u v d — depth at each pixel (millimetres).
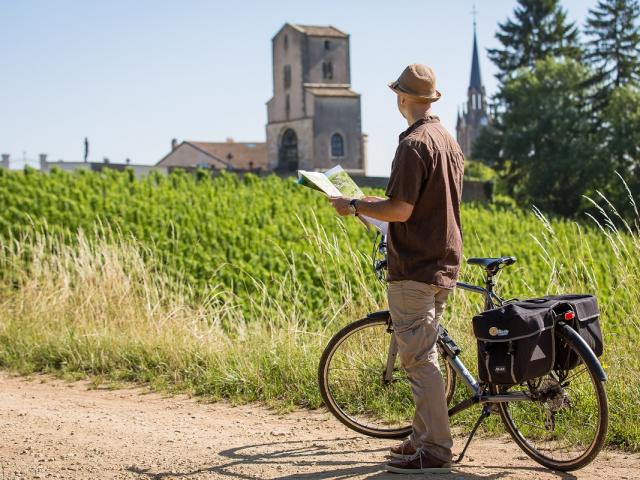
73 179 18719
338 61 90750
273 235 17594
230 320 9383
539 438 4820
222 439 5430
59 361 8312
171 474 4594
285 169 90938
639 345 6211
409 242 4480
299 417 6227
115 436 5457
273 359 7230
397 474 4562
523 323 4277
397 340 4590
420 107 4539
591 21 70938
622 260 7105
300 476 4543
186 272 14336
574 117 63094
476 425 4781
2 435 5438
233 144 101312
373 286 8445
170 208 18516
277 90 92562
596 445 4426
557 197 61906
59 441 5293
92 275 10070
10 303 10211
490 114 77312
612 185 60031
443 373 5223
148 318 8953
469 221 25547
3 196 15492
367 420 5492
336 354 5527
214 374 7312
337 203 4602
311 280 13891
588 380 5004
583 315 4496
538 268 18359
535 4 80250
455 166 4512
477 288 4949
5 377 7945
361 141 89875
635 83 69438
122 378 7777
